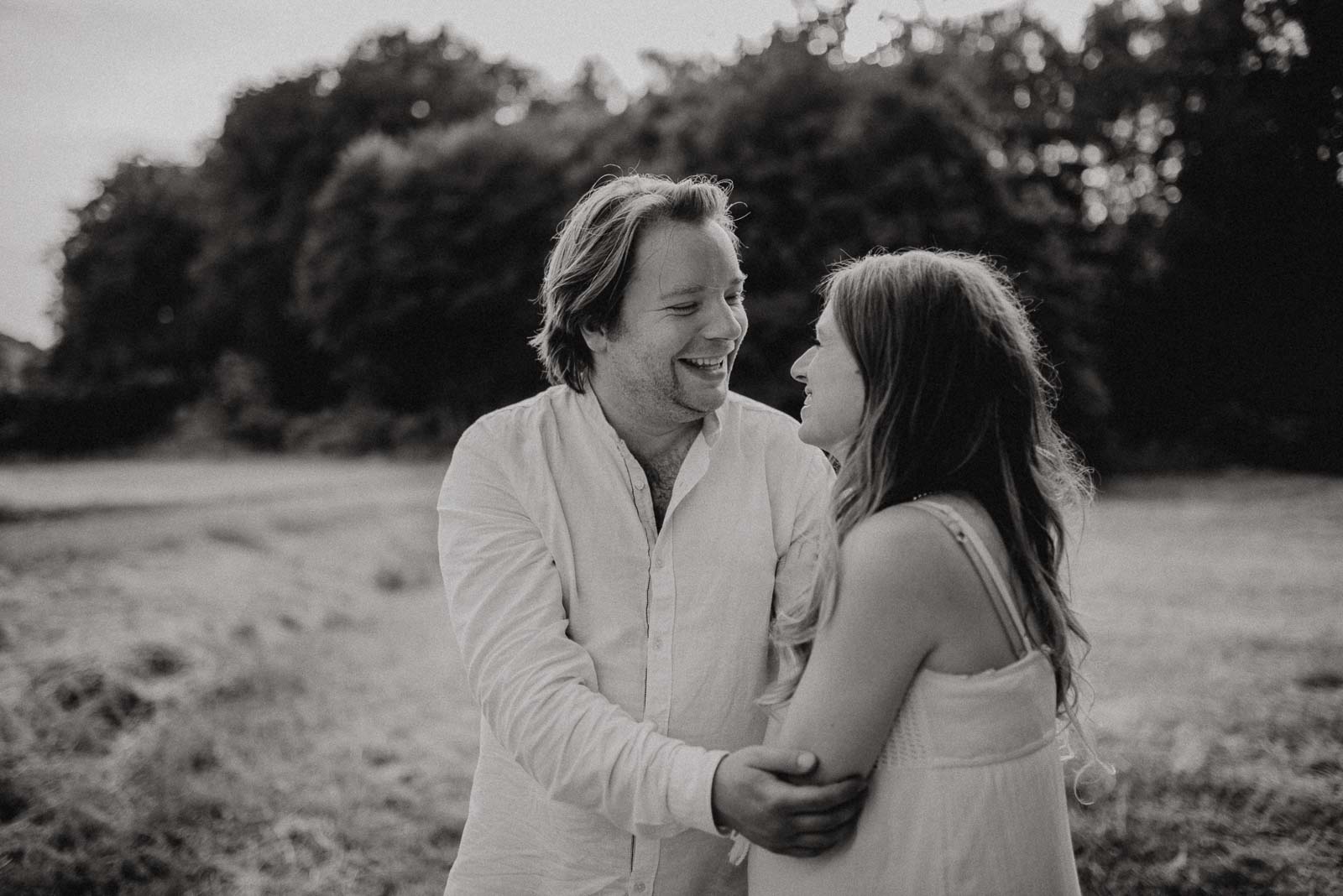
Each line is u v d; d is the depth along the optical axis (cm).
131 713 454
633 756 145
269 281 3406
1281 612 651
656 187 170
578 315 166
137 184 4147
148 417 3388
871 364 139
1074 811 320
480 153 2634
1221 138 2205
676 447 175
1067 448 163
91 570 674
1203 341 2280
